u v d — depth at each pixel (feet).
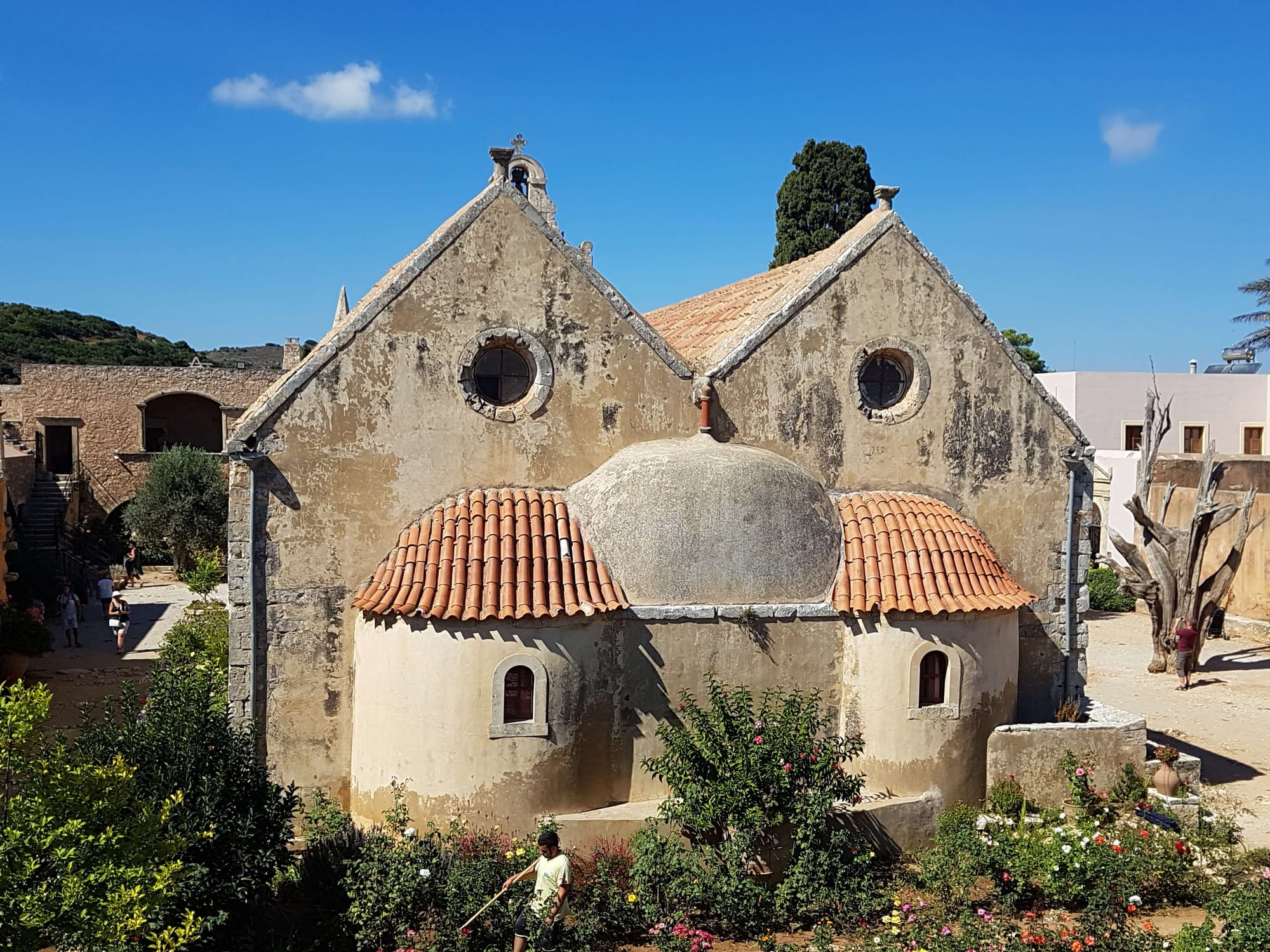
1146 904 39.68
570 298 47.47
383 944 34.55
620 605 42.65
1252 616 104.37
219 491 142.00
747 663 45.16
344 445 44.78
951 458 52.65
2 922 25.02
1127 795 48.34
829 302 50.57
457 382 46.03
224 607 88.02
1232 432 155.43
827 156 115.85
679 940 34.58
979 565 48.03
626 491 45.11
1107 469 131.85
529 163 51.49
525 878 35.68
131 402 164.45
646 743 44.14
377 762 42.78
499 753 41.09
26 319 316.60
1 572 85.61
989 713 47.50
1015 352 53.36
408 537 44.73
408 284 45.37
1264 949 31.65
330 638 44.91
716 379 49.26
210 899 32.53
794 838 39.17
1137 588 87.51
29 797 27.32
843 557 47.62
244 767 34.99
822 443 50.85
